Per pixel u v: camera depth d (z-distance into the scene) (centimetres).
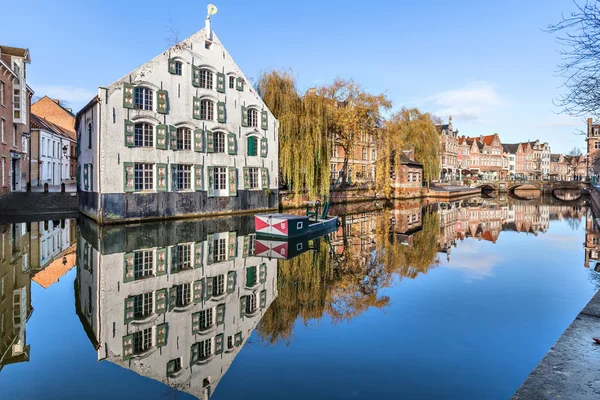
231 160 2709
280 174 3328
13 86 2900
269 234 1820
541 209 4147
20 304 893
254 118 2873
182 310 873
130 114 2188
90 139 2330
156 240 1706
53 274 1148
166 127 2342
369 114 3741
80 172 2681
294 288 1066
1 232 1850
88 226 2066
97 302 913
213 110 2603
